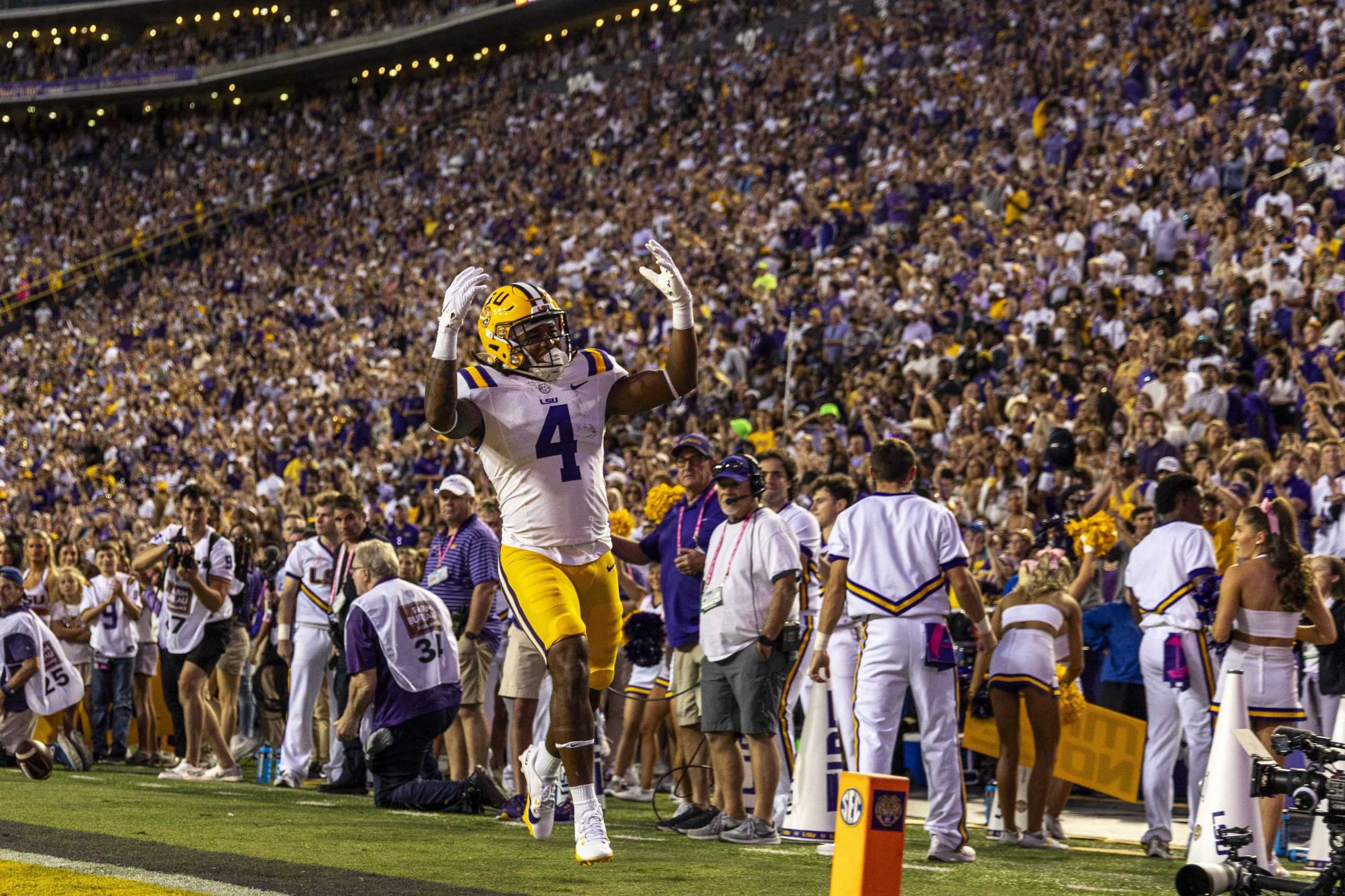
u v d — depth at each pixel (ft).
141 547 51.13
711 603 26.22
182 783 34.96
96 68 174.60
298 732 35.22
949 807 23.91
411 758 30.07
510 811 27.99
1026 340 57.11
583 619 19.83
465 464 69.15
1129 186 72.38
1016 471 43.14
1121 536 36.60
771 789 25.99
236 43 169.78
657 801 34.47
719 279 87.56
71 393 121.90
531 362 19.12
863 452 50.11
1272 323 51.88
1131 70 85.71
